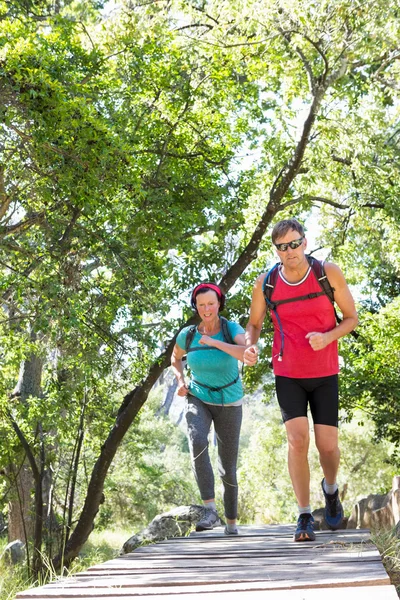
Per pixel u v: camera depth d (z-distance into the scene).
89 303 11.16
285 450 28.44
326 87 12.39
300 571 3.18
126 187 10.85
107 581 3.25
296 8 11.44
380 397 17.73
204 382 5.72
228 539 5.31
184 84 13.97
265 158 14.26
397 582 3.50
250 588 2.76
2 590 4.33
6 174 10.60
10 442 15.94
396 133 15.62
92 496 13.41
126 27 12.85
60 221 10.73
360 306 21.27
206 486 5.93
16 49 9.61
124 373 12.08
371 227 15.45
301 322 4.56
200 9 14.15
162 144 14.41
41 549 13.16
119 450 26.55
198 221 14.29
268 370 16.28
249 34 12.92
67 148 9.97
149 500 28.61
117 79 13.43
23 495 17.73
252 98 16.78
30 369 18.39
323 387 4.64
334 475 4.89
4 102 9.40
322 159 13.69
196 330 5.69
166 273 13.46
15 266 10.71
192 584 3.04
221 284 13.73
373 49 11.69
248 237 15.82
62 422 14.07
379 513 6.77
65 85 10.41
